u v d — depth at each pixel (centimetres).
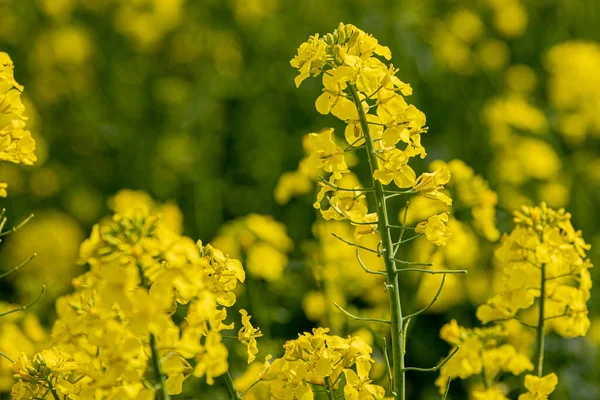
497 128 1177
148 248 286
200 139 1223
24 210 1216
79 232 1167
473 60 1366
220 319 359
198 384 628
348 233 792
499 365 504
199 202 1052
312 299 699
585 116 1233
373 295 793
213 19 1522
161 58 1488
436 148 1137
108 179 1238
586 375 772
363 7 1409
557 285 461
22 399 379
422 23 1425
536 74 1409
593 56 1276
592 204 1130
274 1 1480
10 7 1574
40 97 1421
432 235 384
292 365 373
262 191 1083
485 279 830
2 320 706
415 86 1238
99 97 1412
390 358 639
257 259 726
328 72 376
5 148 398
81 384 372
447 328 520
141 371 297
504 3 1434
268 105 1252
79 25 1534
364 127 382
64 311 356
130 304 280
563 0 1451
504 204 1073
